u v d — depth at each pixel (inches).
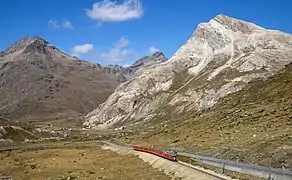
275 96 3912.4
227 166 2153.1
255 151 2278.5
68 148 6043.3
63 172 3292.3
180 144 3681.1
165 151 3533.5
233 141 2802.7
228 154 2461.9
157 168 2893.7
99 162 3956.7
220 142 2982.3
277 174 1706.4
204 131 3912.4
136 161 3649.1
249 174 1914.4
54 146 6392.7
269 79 4948.3
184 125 5078.7
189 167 2397.9
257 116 3405.5
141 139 5826.8
